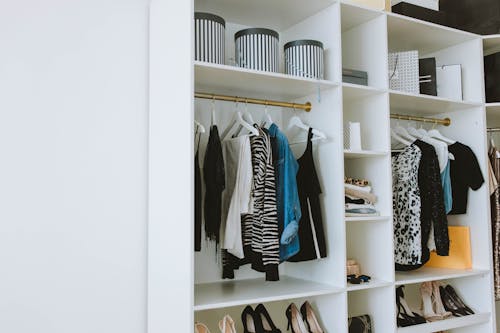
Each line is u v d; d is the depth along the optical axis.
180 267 1.85
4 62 1.98
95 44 2.18
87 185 2.12
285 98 2.54
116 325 2.15
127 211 2.20
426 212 2.58
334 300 2.23
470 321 2.61
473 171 2.73
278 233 2.12
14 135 1.98
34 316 1.98
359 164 2.59
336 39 2.27
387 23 2.51
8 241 1.94
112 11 2.23
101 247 2.13
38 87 2.04
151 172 2.20
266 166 2.09
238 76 2.07
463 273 2.61
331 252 2.27
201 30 2.01
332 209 2.28
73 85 2.12
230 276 2.26
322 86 2.26
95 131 2.15
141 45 2.29
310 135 2.33
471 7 2.87
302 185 2.29
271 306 2.53
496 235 2.80
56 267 2.03
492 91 2.86
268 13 2.40
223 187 2.07
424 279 2.44
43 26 2.07
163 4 2.11
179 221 1.87
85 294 2.09
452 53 2.91
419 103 2.69
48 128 2.05
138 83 2.27
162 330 2.01
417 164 2.57
